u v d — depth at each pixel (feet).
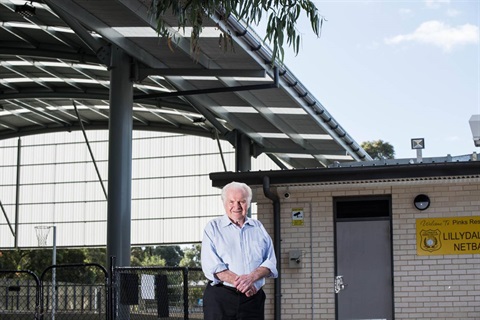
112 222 74.18
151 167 149.59
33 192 154.81
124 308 48.42
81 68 105.50
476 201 51.03
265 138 109.91
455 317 50.52
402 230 51.93
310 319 52.65
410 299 51.26
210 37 68.85
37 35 91.30
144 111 127.65
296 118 96.58
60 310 57.26
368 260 52.42
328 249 53.06
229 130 110.01
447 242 51.19
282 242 53.72
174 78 83.41
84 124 142.00
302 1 33.40
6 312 60.39
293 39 33.19
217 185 53.98
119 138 75.10
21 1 79.30
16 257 187.32
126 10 64.44
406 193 52.08
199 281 73.05
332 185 52.95
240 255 21.08
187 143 147.95
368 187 52.75
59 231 152.35
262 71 75.72
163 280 48.32
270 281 53.78
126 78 75.92
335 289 52.44
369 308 51.98
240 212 21.13
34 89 120.16
